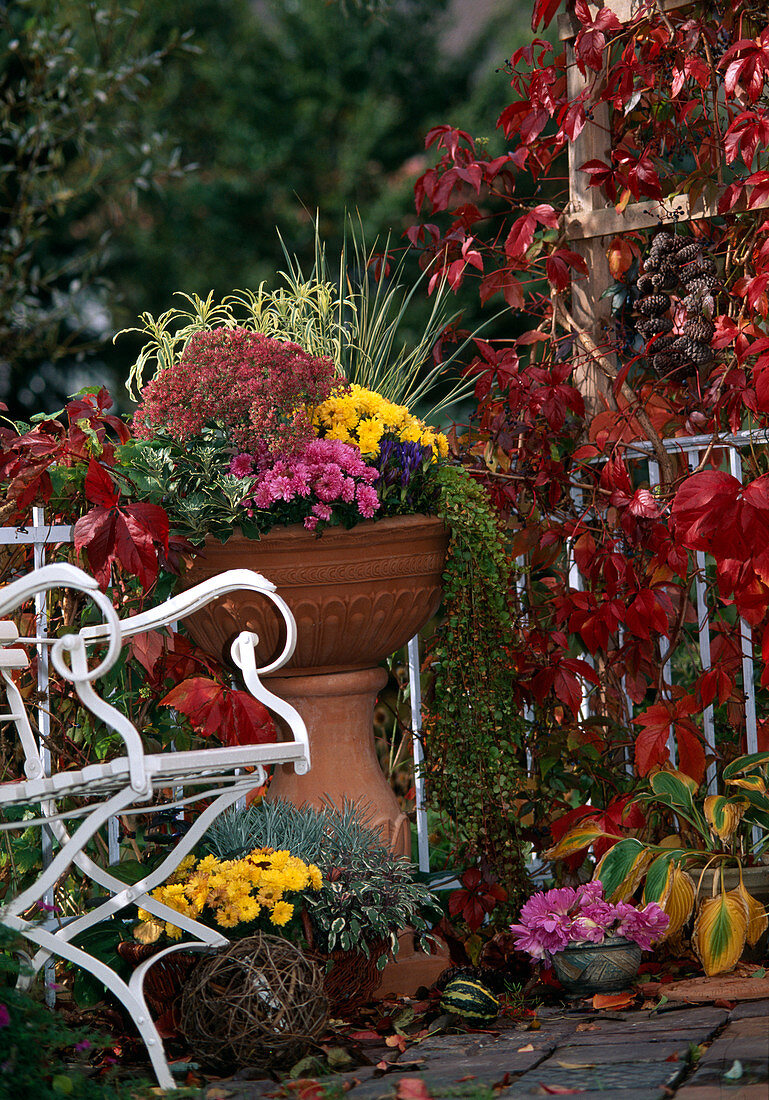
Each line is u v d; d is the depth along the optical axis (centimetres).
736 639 417
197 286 1330
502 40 1409
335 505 359
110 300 1080
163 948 319
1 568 373
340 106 1400
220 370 363
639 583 415
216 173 1372
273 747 295
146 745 395
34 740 340
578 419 449
